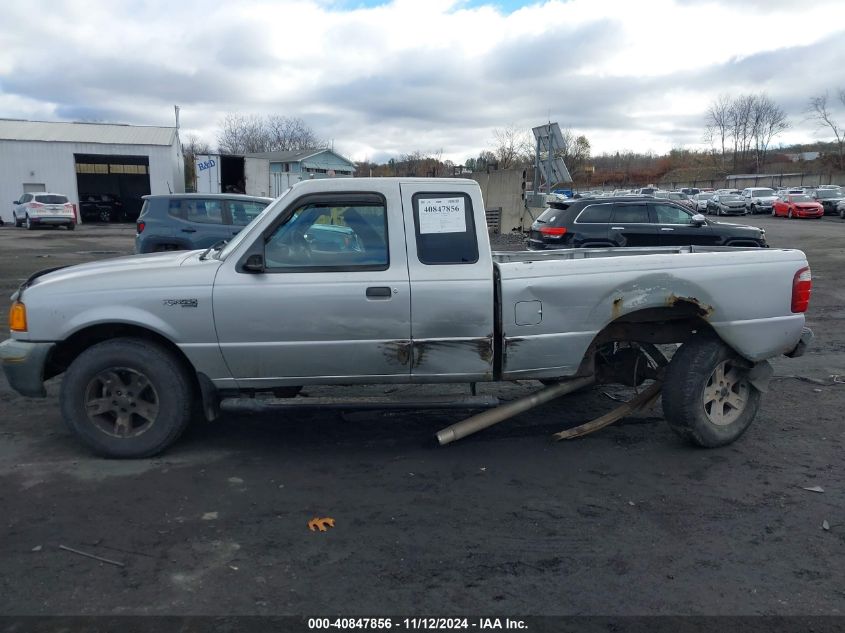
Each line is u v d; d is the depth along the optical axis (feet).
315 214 15.35
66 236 90.58
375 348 15.30
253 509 13.44
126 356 15.20
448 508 13.58
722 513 13.43
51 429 17.71
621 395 21.11
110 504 13.58
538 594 10.64
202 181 121.08
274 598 10.48
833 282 45.03
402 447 16.87
